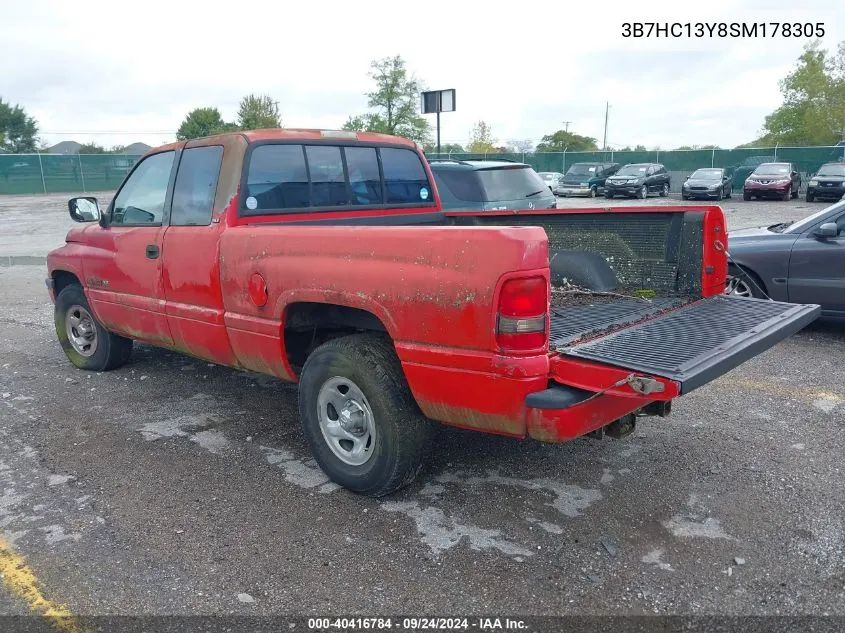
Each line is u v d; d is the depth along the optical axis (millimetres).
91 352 6379
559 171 40781
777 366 6246
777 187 29625
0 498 4008
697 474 4152
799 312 4043
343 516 3762
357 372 3711
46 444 4770
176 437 4871
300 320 4168
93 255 5715
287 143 4672
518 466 4316
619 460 4367
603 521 3650
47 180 41062
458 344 3240
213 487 4121
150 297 5152
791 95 46531
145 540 3551
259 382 6070
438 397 3389
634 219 4633
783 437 4664
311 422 4070
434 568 3273
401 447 3691
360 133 5215
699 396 5488
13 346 7410
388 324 3500
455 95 15180
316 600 3059
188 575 3250
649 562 3283
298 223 4746
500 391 3143
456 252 3201
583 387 3064
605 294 4574
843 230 7145
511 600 3033
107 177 42781
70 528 3672
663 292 4562
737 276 7613
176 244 4758
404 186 5531
